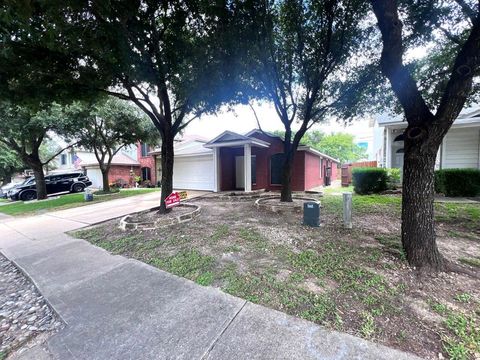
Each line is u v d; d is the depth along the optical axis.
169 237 4.66
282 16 5.26
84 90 4.91
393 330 1.95
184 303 2.49
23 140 11.39
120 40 3.90
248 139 10.51
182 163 14.95
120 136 13.74
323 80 6.02
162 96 5.99
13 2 2.71
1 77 3.99
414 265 2.99
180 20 4.31
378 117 10.26
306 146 11.69
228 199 9.69
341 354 1.72
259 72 5.87
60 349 2.00
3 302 2.94
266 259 3.42
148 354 1.85
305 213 5.07
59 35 3.52
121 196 12.34
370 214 5.95
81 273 3.44
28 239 5.52
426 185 2.98
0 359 1.96
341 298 2.42
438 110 2.83
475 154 8.67
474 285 2.58
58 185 15.59
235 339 1.94
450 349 1.74
